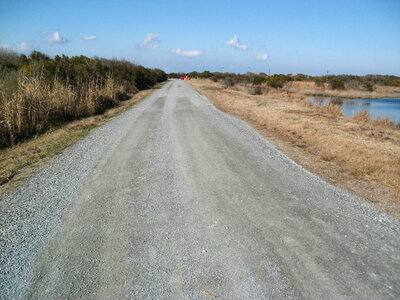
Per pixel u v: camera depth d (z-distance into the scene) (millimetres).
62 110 11148
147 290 2475
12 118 8070
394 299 2355
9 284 2588
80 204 4105
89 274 2691
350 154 6199
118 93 19172
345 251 2980
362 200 4148
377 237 3236
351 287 2488
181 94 23547
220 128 9273
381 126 11281
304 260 2840
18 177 5250
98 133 8789
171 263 2822
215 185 4684
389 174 5062
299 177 5027
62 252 3033
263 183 4758
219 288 2484
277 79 36656
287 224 3496
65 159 6234
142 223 3570
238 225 3490
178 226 3488
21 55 16406
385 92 41531
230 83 40594
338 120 11594
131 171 5363
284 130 8969
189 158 6094
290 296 2389
